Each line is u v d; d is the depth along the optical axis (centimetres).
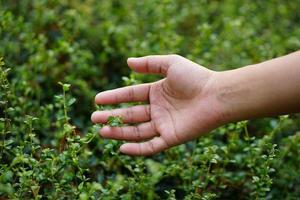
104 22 119
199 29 116
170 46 111
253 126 105
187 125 78
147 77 107
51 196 76
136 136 81
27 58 106
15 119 88
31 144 78
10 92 87
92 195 75
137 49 112
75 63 108
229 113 76
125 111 82
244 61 115
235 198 91
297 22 146
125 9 126
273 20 142
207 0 148
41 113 94
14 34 106
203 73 78
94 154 93
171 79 79
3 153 82
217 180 90
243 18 132
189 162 87
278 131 95
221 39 124
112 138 81
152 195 83
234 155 95
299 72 72
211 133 92
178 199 89
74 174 78
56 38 114
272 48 120
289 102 73
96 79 112
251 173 91
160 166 85
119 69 115
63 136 83
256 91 74
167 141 79
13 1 120
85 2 129
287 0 150
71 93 106
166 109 80
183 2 140
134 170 82
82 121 102
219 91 76
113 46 118
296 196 89
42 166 79
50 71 106
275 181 90
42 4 114
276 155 82
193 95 78
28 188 76
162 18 123
